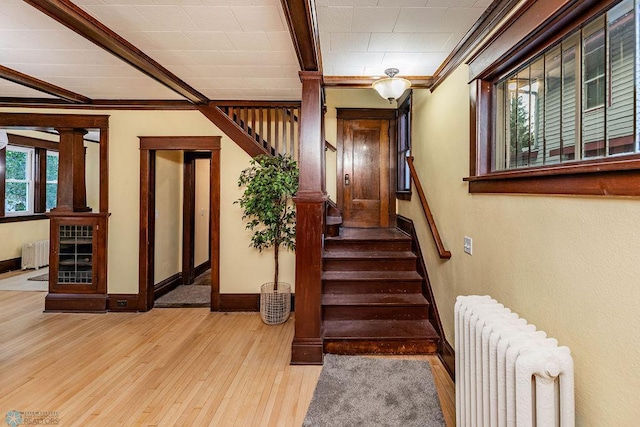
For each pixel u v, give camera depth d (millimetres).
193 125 3840
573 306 1219
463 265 2305
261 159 3604
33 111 3793
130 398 2164
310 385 2324
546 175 1337
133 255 3855
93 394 2205
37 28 2182
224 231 3863
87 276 3842
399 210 4691
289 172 3590
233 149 3836
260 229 3873
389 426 1913
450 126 2572
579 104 1344
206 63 2717
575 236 1209
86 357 2713
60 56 2619
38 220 6105
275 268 3645
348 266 3492
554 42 1445
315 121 2674
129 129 3844
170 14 1983
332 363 2598
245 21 2070
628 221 987
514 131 1852
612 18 1188
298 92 3477
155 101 3758
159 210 4328
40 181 6145
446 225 2666
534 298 1463
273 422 1946
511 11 1684
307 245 2646
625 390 997
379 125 4852
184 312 3820
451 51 2344
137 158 3854
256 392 2240
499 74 1925
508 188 1666
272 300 3473
